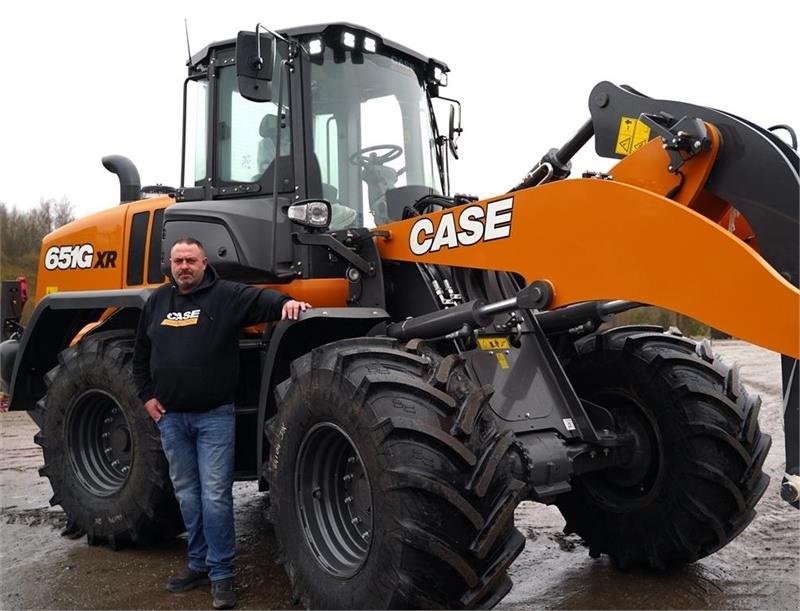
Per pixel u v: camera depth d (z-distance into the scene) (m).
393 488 2.62
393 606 2.62
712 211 2.80
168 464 3.88
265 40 3.44
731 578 3.50
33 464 6.23
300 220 3.44
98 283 4.90
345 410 2.83
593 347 3.83
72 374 4.28
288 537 3.11
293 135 3.72
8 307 5.79
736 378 3.50
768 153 2.52
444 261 3.30
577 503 3.84
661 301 2.55
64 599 3.38
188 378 3.29
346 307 3.56
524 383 3.28
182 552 4.06
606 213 2.72
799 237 2.44
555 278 2.88
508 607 3.18
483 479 2.62
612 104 2.98
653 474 3.60
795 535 4.13
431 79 4.40
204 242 3.86
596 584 3.45
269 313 3.35
